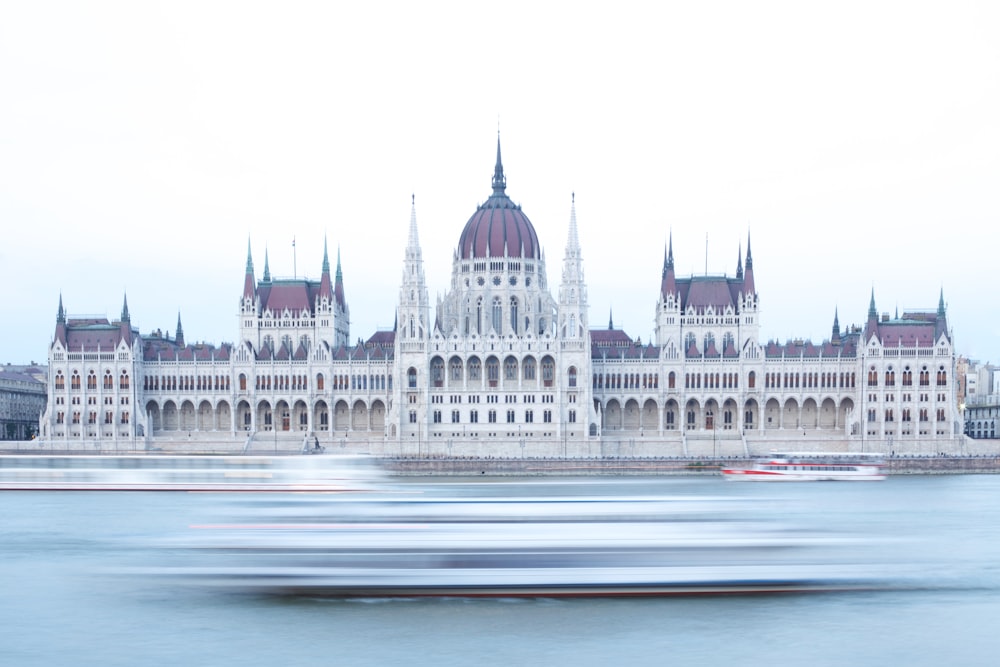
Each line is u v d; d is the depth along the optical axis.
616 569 88.50
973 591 103.06
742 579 90.00
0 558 118.25
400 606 88.31
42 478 132.75
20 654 86.56
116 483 132.00
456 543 88.38
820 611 94.00
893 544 96.44
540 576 88.12
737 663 84.31
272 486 126.19
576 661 83.62
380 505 91.69
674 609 88.81
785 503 151.25
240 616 90.31
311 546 89.69
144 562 95.44
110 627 91.19
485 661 83.44
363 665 82.81
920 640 90.12
